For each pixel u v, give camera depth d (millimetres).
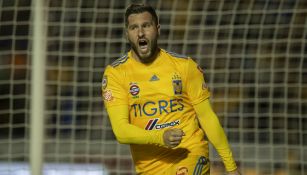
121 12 25266
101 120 25719
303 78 25672
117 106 13258
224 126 25297
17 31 25406
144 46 13008
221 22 25406
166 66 13359
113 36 25469
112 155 25438
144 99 13266
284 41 25047
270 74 25500
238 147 25453
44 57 15398
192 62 13602
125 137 12875
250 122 26078
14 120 26422
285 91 25094
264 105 26000
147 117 13289
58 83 24750
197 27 25047
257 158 25016
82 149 25438
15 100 26250
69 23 24844
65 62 25156
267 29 25594
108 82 13430
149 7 13070
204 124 13602
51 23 24594
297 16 25047
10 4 25375
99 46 25344
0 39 24734
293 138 25891
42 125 15414
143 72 13305
